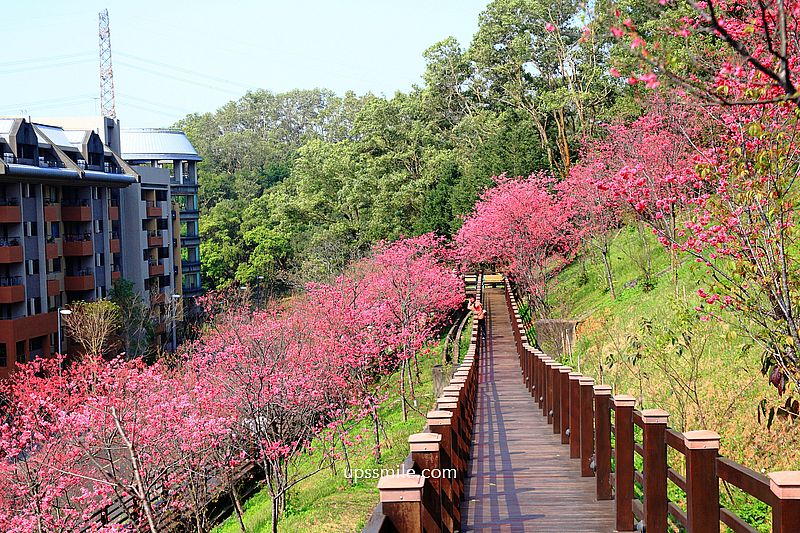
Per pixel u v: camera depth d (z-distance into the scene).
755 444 10.23
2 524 13.65
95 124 45.72
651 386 12.98
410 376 23.53
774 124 7.18
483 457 10.45
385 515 3.72
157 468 15.02
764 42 6.91
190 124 109.19
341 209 51.31
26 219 35.22
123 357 35.50
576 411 10.26
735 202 7.52
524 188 30.47
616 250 28.64
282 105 115.19
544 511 7.67
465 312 37.56
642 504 6.54
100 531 13.01
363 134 52.91
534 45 45.12
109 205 42.41
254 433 16.28
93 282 40.00
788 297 7.06
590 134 37.47
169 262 50.78
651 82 5.13
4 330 32.94
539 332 22.89
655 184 10.16
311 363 18.78
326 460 18.80
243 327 20.25
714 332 12.59
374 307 24.59
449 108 53.94
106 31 61.22
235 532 16.56
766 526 8.02
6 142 33.78
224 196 78.19
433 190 43.91
